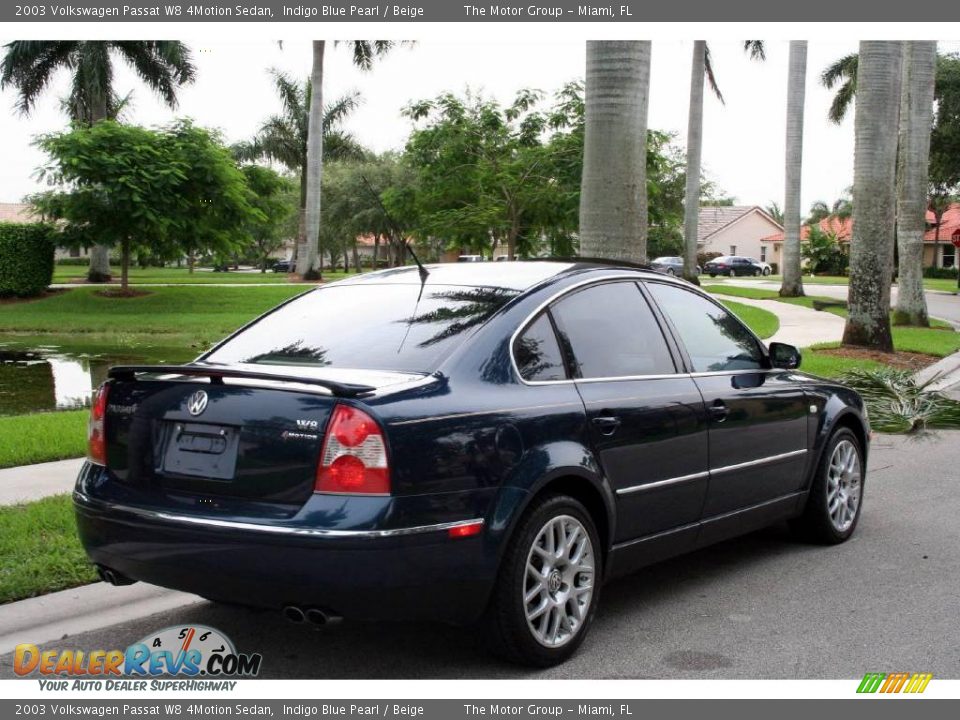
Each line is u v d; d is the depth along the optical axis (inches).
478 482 157.6
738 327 235.6
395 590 148.7
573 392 179.2
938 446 418.6
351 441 147.3
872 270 721.0
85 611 197.6
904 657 179.0
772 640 187.2
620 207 412.2
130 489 165.2
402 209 763.4
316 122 1521.9
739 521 221.9
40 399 498.3
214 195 1178.0
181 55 1487.5
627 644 184.9
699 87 1385.3
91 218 1152.2
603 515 183.5
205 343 847.1
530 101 724.7
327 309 197.8
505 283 190.7
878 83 699.4
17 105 1512.1
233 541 149.9
